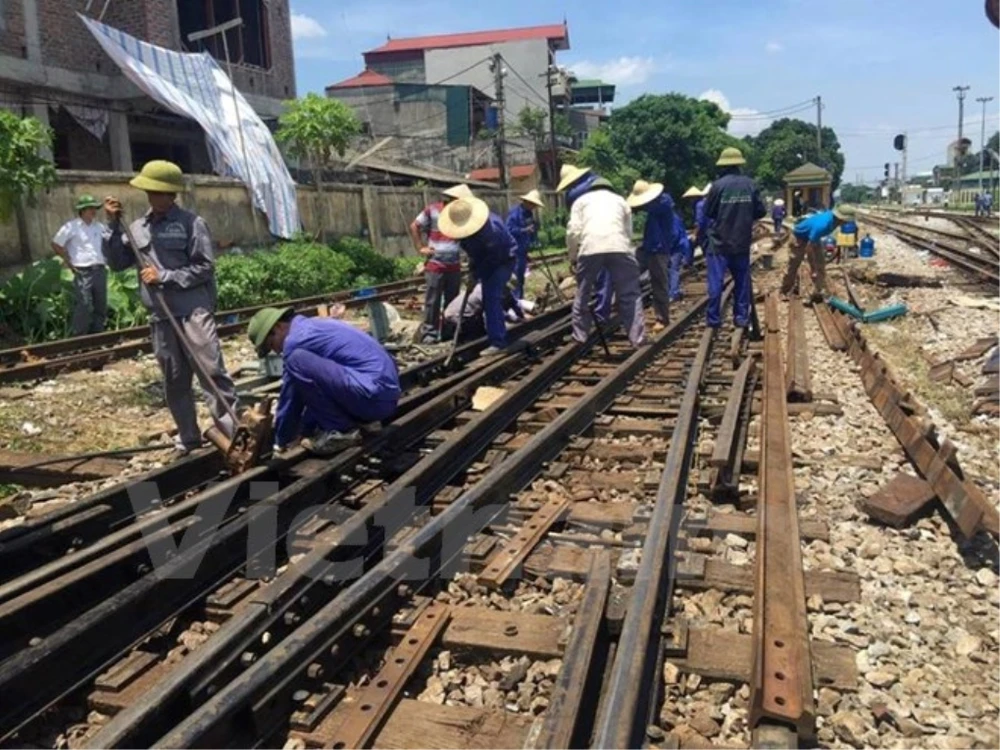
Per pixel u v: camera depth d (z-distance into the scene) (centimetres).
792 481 515
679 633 358
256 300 1648
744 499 518
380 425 595
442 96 5031
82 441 718
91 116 2103
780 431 619
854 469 582
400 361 948
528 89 6662
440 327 1078
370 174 3541
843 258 2175
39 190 1380
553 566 430
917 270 2130
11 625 361
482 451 618
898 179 14075
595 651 343
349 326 564
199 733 273
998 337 1090
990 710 325
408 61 7162
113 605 356
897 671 345
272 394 814
